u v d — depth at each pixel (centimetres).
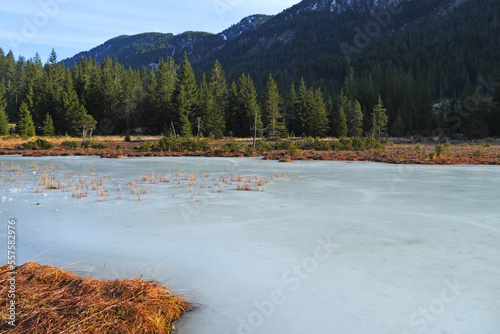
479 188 1110
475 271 421
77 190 1057
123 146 4353
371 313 323
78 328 273
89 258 468
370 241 543
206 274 415
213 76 7931
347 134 6994
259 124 5903
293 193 1009
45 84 6788
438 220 679
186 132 5566
